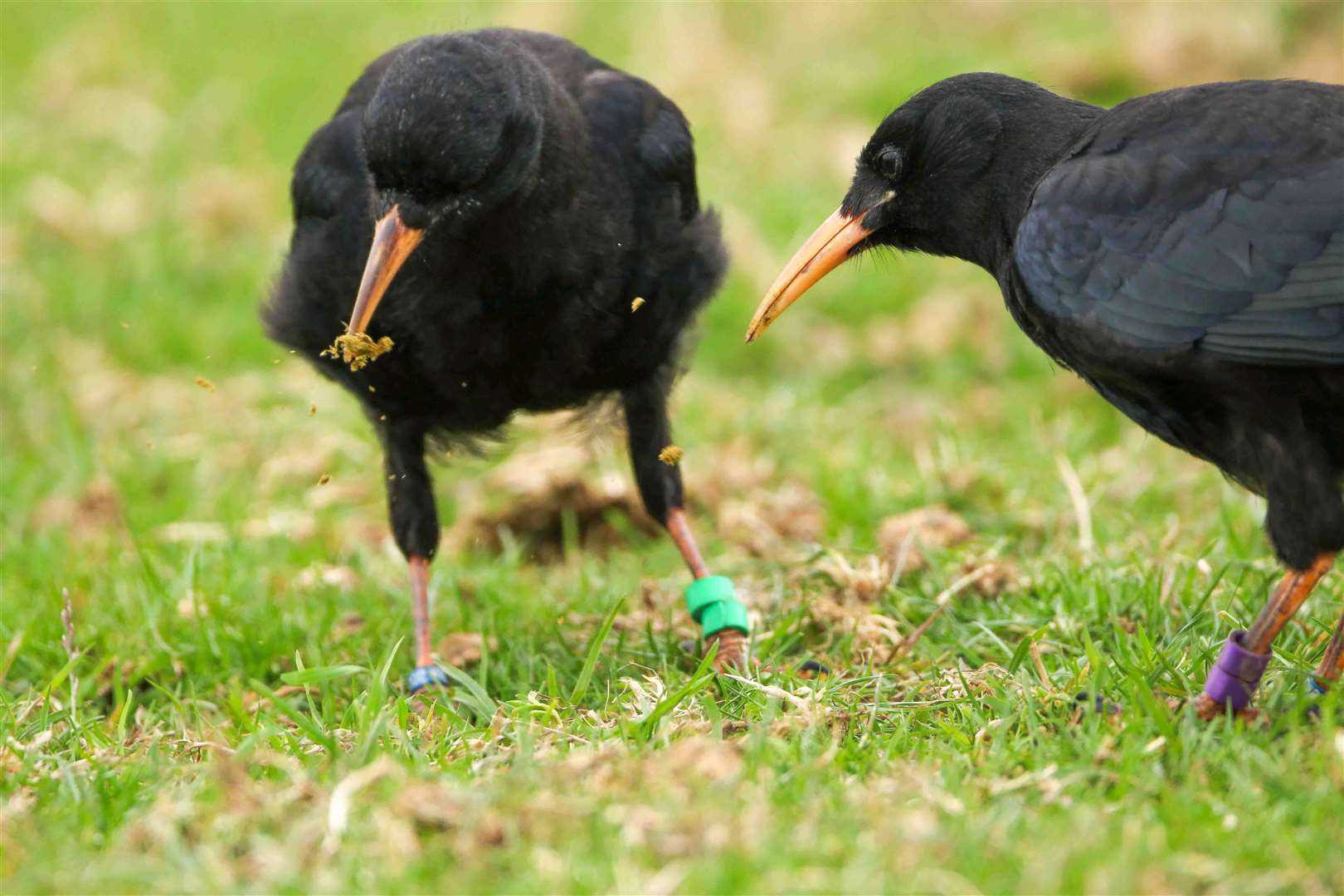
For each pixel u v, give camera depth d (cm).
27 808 792
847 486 1348
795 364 1728
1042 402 1572
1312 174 814
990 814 711
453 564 1280
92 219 1988
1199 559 1068
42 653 1107
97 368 1706
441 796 725
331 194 1038
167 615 1134
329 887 664
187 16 2681
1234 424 838
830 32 2470
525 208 957
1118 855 668
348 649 1107
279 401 1633
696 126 2170
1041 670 900
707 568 1152
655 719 857
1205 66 2173
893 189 979
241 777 770
